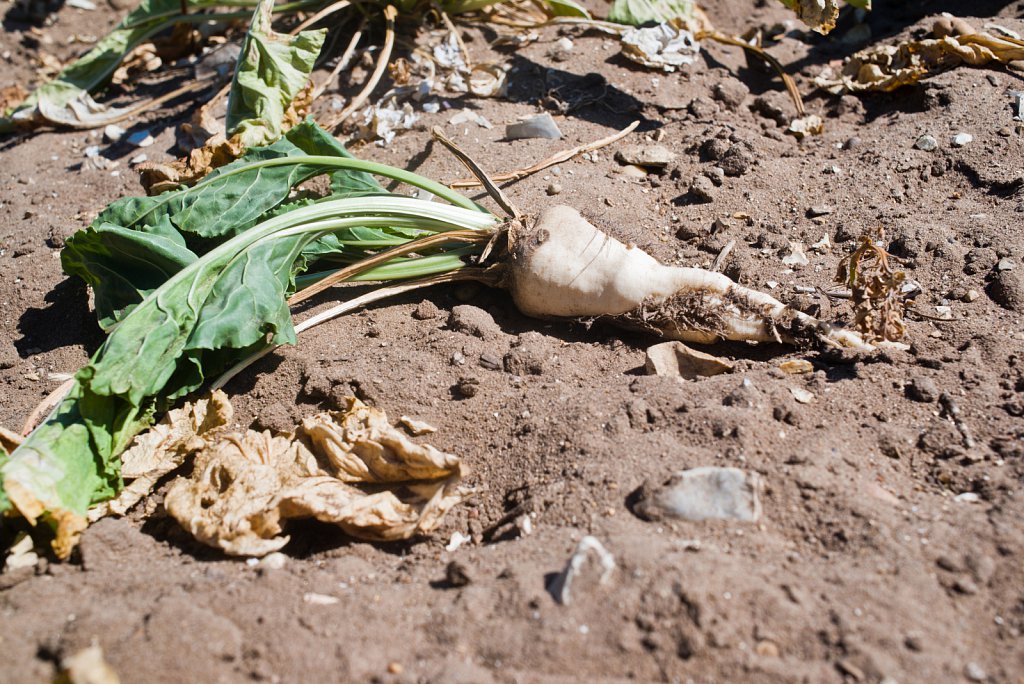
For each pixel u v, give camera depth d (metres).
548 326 0.92
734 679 0.68
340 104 1.13
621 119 1.10
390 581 0.75
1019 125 1.02
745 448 0.77
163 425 0.83
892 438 0.79
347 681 0.69
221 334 0.83
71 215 1.07
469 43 1.20
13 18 1.42
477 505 0.80
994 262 0.92
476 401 0.85
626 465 0.77
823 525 0.74
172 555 0.78
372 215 0.93
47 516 0.77
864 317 0.85
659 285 0.88
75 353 0.94
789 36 1.24
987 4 1.20
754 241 0.97
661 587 0.70
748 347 0.88
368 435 0.80
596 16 1.27
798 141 1.08
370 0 1.19
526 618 0.70
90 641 0.70
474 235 0.93
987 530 0.73
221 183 0.94
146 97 1.25
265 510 0.77
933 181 1.00
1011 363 0.83
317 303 0.94
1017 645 0.69
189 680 0.69
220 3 1.25
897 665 0.68
